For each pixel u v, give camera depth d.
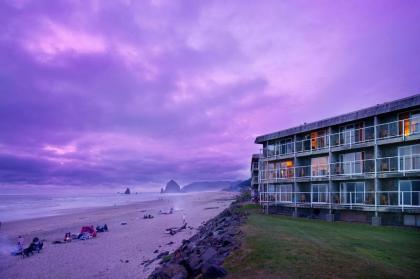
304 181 34.03
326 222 27.81
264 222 26.06
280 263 12.50
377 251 14.67
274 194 39.03
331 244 15.95
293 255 13.44
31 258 28.00
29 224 54.34
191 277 14.25
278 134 38.72
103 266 23.66
